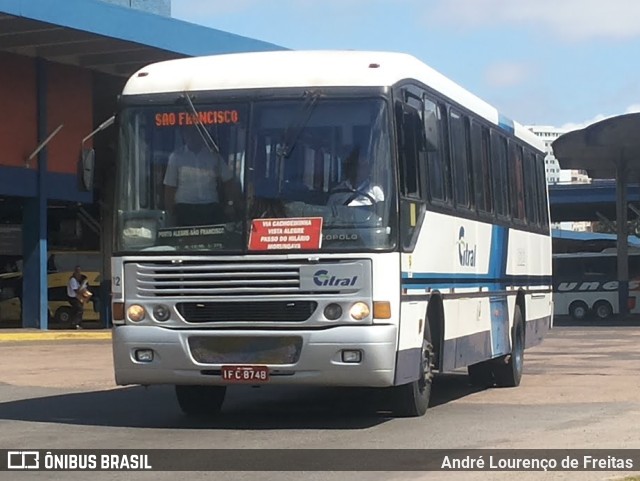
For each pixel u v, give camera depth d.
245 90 10.80
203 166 10.76
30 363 20.34
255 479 8.41
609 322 41.31
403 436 10.64
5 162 28.98
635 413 12.58
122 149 11.02
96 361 20.84
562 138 38.91
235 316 10.51
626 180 41.38
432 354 12.14
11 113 29.16
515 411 12.78
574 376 17.53
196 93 10.91
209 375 10.60
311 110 10.66
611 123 37.28
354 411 12.70
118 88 33.91
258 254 10.48
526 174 17.36
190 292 10.60
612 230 57.19
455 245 12.82
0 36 27.98
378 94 10.60
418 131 11.21
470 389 15.66
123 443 10.21
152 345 10.66
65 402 13.81
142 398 14.27
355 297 10.33
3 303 34.31
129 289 10.80
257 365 10.46
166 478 8.49
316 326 10.38
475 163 14.05
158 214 10.79
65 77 30.86
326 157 10.57
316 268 10.38
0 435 10.80
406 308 10.80
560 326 36.91
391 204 10.49
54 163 30.42
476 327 13.82
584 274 44.34
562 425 11.48
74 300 32.81
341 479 8.42
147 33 28.80
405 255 10.78
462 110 13.48
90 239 36.47
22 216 31.41
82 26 27.08
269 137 10.68
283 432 10.94
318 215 10.45
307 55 11.12
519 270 16.50
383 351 10.33
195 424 11.62
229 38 31.23
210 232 10.61
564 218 60.91
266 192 10.57
